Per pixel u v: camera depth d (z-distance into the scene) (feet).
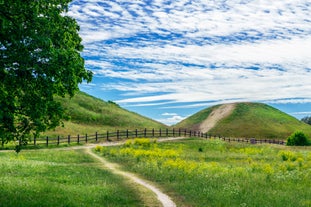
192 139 223.71
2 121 45.80
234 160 123.85
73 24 57.06
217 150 173.37
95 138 210.59
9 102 45.83
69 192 55.21
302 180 74.38
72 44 56.59
